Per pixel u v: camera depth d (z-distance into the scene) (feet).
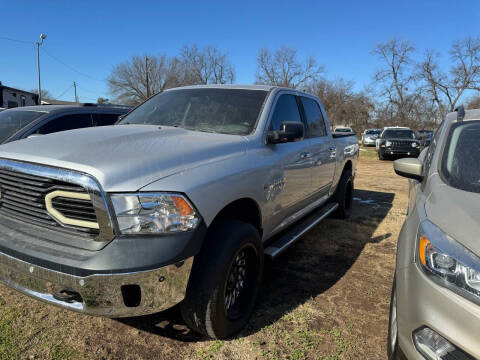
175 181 6.92
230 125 10.47
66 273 6.39
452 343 5.47
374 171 41.57
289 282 11.43
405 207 22.22
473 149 8.40
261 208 9.57
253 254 9.02
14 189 7.52
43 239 6.97
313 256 13.64
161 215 6.56
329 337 8.66
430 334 5.75
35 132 18.80
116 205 6.40
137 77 164.45
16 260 6.91
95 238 6.63
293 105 12.95
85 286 6.33
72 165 6.71
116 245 6.39
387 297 10.62
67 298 6.74
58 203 6.93
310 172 13.05
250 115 10.73
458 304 5.46
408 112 158.40
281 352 8.07
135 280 6.38
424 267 6.04
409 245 6.88
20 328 8.54
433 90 150.41
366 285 11.33
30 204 7.33
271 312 9.66
